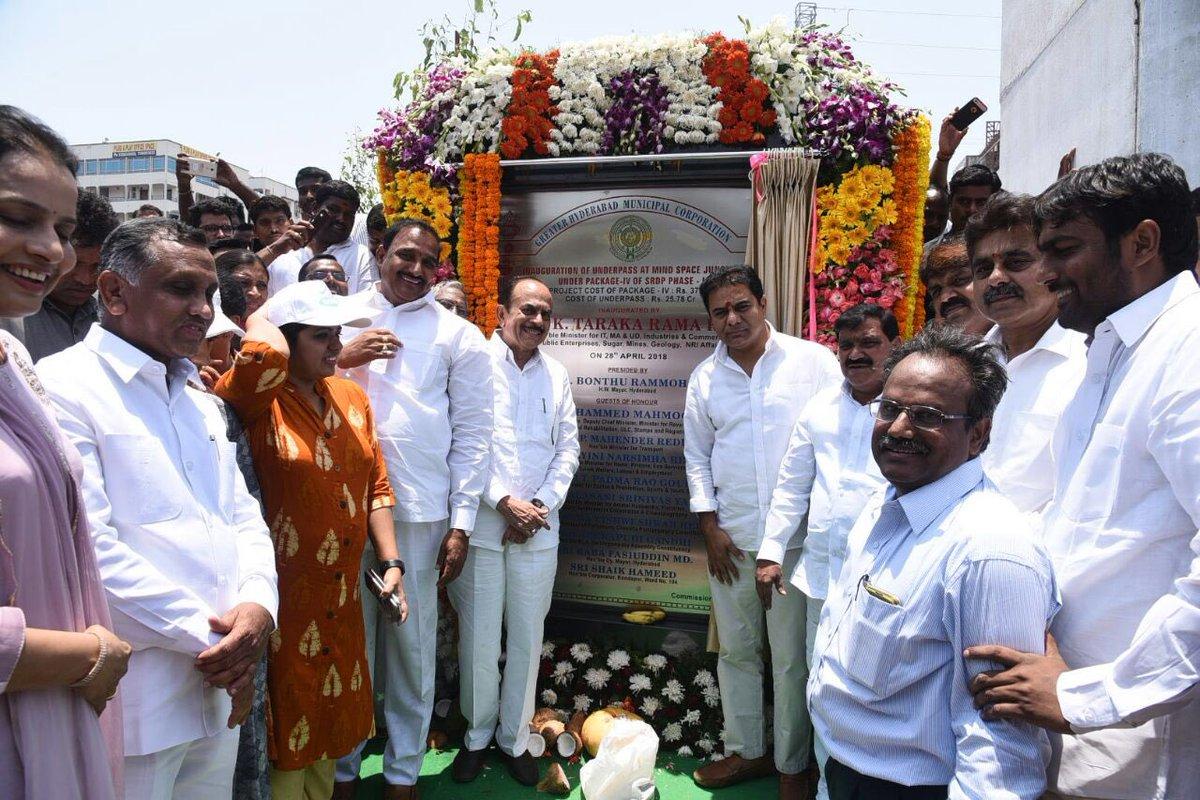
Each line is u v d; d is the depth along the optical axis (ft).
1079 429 5.53
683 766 11.09
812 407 9.75
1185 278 5.08
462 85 12.48
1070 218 5.19
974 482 5.29
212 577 6.00
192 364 6.41
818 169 11.26
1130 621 4.97
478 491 10.01
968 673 4.89
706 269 11.97
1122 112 14.11
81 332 8.15
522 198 12.56
